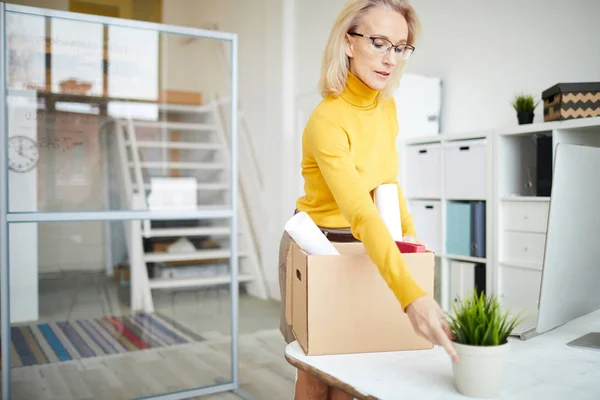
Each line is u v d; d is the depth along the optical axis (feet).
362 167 4.07
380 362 3.21
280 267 4.63
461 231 10.59
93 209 9.00
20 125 8.30
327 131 3.84
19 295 8.46
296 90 17.22
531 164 10.19
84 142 8.86
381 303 3.38
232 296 10.09
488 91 11.69
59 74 8.56
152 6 21.52
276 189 17.53
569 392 2.76
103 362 9.42
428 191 11.36
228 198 10.18
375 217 3.29
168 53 9.46
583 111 8.76
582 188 3.58
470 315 2.76
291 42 17.30
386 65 3.88
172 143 9.61
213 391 9.64
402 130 11.95
